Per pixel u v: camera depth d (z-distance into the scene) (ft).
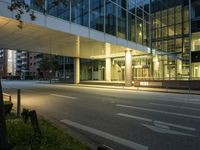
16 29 53.16
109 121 27.94
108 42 71.61
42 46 83.51
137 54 110.42
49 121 26.53
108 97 54.49
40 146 15.31
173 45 118.42
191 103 43.70
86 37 62.59
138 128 24.50
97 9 67.31
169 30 120.67
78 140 18.75
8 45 81.51
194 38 109.19
